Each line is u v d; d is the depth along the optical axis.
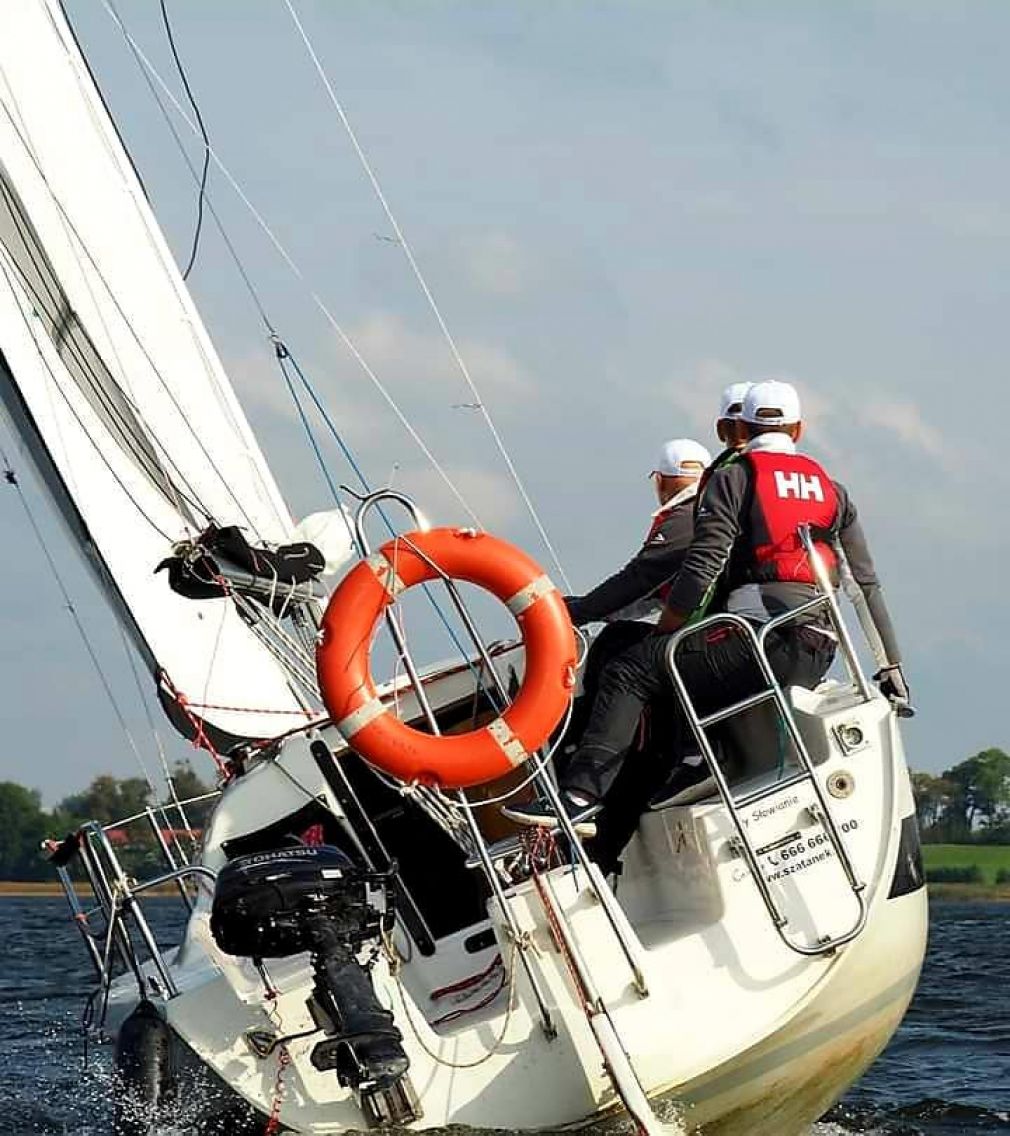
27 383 17.94
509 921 11.80
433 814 12.55
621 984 11.79
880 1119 16.30
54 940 48.47
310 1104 11.64
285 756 13.63
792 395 13.57
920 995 27.19
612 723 12.94
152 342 19.05
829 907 12.05
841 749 12.35
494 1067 11.71
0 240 18.28
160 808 16.59
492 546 12.23
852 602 13.66
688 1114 11.96
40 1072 19.03
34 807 83.75
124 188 19.17
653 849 13.50
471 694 15.16
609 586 14.21
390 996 11.70
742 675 13.02
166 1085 11.89
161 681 17.31
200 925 13.02
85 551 18.12
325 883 11.35
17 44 18.97
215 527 14.70
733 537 12.98
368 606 12.09
